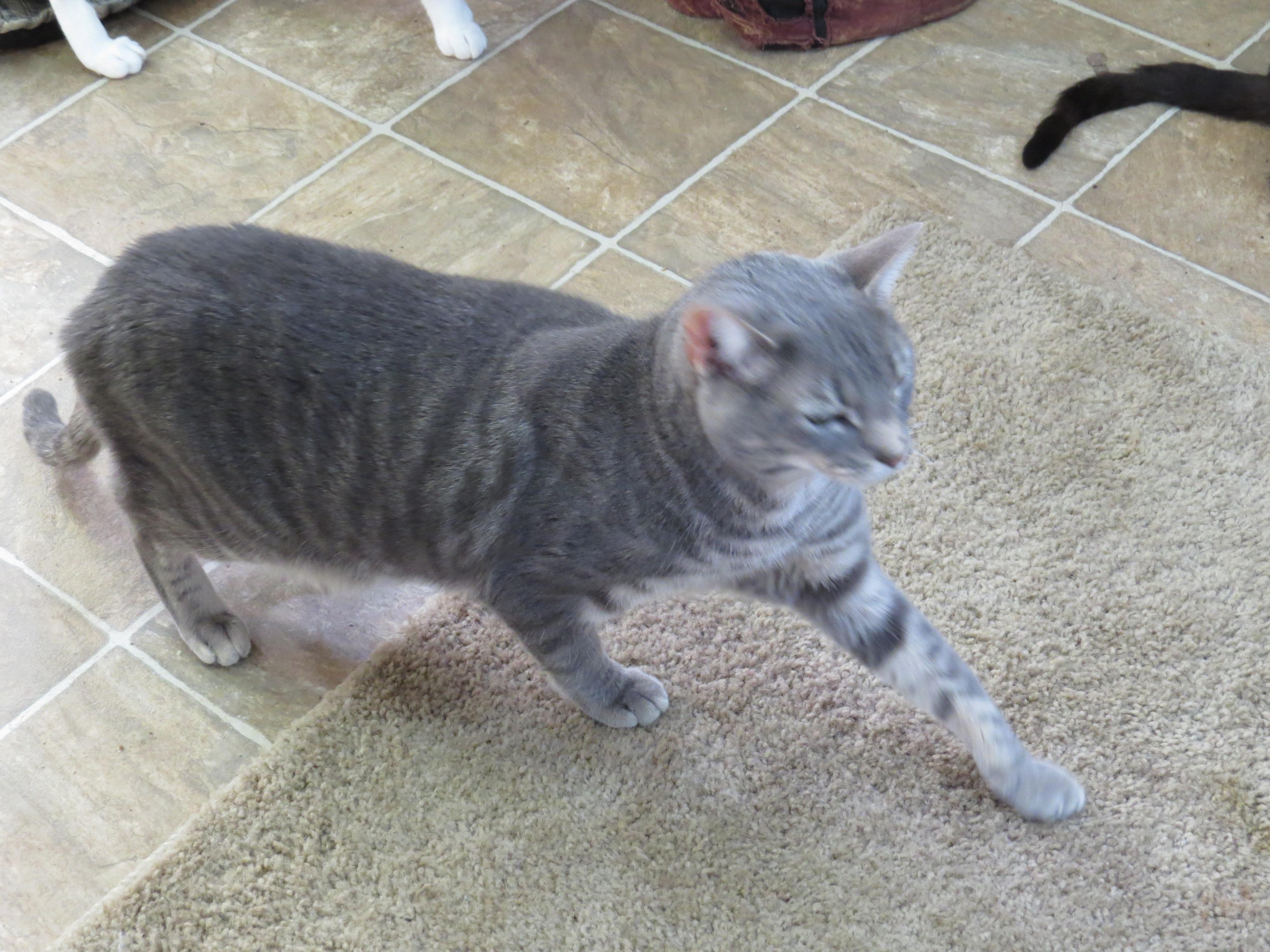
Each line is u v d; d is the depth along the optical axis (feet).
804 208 5.60
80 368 4.27
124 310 4.20
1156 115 5.82
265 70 6.12
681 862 4.25
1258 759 4.33
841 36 6.08
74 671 4.66
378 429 4.15
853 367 3.72
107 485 4.98
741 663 4.59
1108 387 5.06
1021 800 4.24
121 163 5.82
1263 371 5.06
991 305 5.27
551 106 5.95
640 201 5.65
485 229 5.57
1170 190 5.60
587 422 4.01
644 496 4.00
